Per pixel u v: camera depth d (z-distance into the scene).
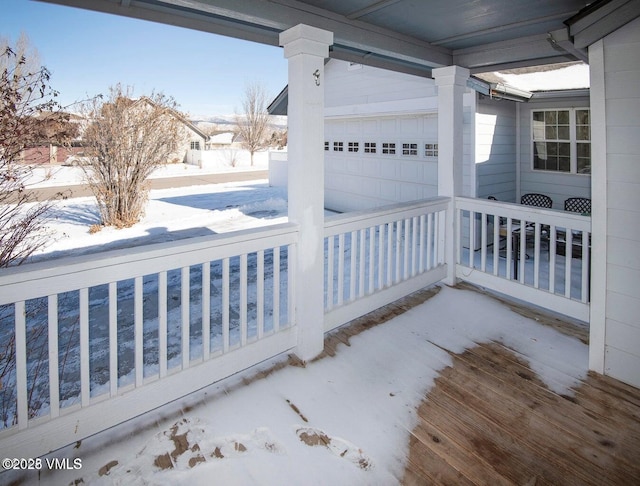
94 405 2.15
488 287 4.13
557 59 3.76
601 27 2.36
